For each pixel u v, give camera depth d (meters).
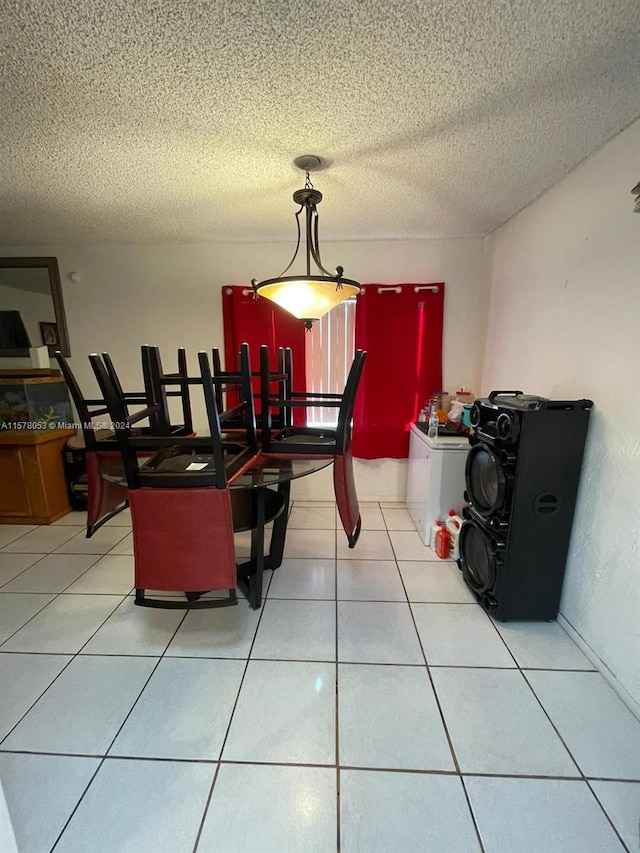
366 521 2.90
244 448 1.94
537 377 2.06
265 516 1.90
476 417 1.94
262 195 2.09
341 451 1.99
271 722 1.31
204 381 1.32
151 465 1.74
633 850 0.97
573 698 1.40
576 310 1.73
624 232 1.43
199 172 1.83
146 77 1.19
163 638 1.70
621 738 1.25
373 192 2.05
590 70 1.17
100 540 2.60
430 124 1.45
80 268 3.03
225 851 0.97
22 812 1.05
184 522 1.49
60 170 1.81
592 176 1.62
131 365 3.15
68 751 1.21
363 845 0.98
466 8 0.96
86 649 1.63
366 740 1.24
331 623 1.79
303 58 1.12
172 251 2.98
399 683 1.46
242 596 2.01
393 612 1.87
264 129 1.49
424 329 2.93
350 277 2.94
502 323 2.51
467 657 1.58
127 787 1.11
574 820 1.03
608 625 1.47
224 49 1.08
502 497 1.67
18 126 1.46
